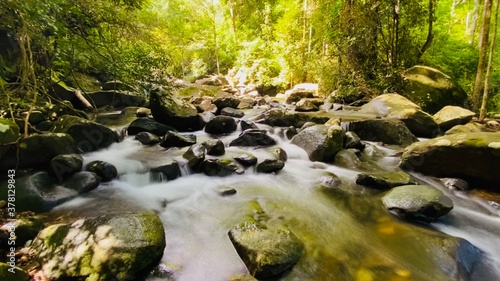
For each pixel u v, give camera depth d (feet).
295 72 47.39
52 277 6.75
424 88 28.84
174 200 11.73
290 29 48.21
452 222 10.77
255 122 23.27
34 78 14.70
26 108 16.78
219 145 15.80
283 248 8.27
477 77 27.17
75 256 7.13
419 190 11.63
